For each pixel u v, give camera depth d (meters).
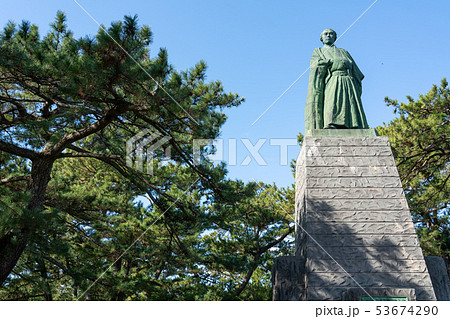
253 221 21.80
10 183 15.52
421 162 19.00
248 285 23.77
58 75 10.16
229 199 14.35
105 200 16.78
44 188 12.98
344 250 11.14
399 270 10.84
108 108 12.02
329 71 14.12
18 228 11.38
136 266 19.98
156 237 17.44
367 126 13.44
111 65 10.05
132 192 20.36
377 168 12.34
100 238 17.75
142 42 10.48
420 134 17.11
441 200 21.11
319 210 11.72
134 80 10.25
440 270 11.48
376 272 10.83
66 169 22.89
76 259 19.06
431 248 21.62
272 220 22.06
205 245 20.86
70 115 13.00
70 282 20.84
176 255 17.06
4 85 12.93
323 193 11.98
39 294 17.19
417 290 10.59
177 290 18.34
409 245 11.18
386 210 11.69
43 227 11.49
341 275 10.79
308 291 10.61
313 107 13.68
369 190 11.99
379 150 12.64
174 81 10.45
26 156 12.80
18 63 10.10
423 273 10.79
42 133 13.06
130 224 17.16
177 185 16.94
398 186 12.04
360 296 10.33
